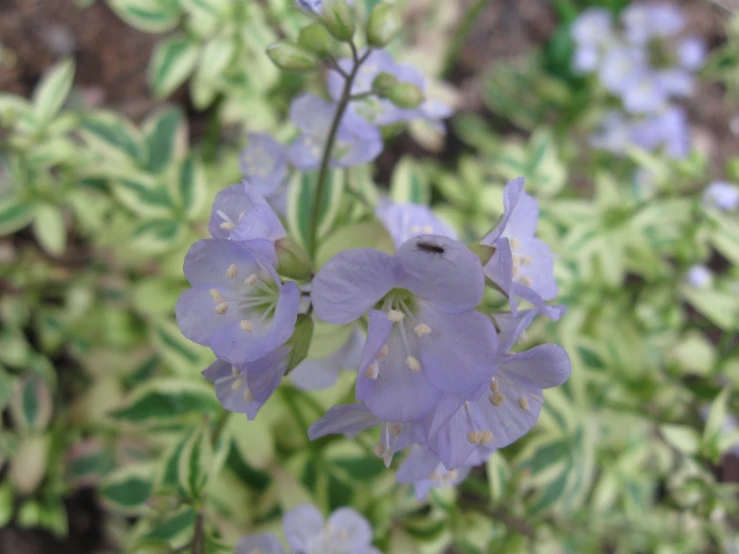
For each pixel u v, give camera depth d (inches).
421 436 2.2
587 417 4.3
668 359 4.9
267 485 3.9
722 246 4.5
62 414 4.6
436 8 6.2
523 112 6.9
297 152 3.4
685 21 8.0
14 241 5.5
